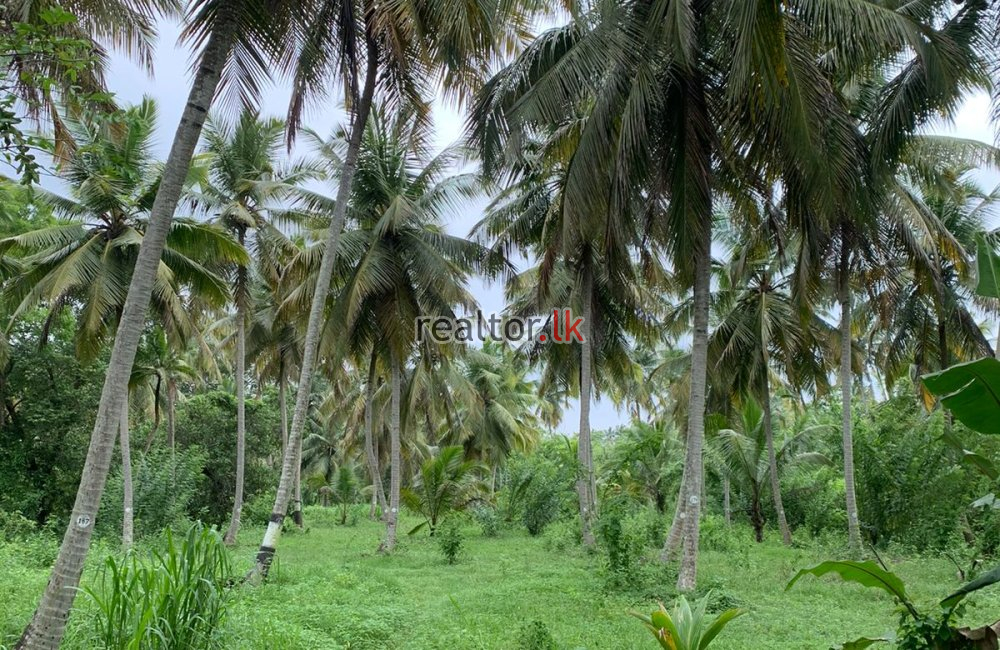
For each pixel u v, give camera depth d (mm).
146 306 5758
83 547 5332
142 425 28234
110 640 5059
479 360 31516
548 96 10828
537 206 18422
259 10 6980
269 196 19812
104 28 8586
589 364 18578
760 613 9859
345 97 12852
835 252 16109
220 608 5727
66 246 16156
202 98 6121
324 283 12703
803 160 9695
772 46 8438
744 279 20625
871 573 4355
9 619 6770
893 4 11062
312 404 44156
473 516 25844
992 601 9844
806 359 21719
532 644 7117
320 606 8742
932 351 20516
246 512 27688
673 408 26516
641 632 8391
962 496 14727
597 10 10828
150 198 15773
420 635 7855
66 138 8773
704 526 19391
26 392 20656
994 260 4508
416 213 17031
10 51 5227
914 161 14695
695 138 11156
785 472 23750
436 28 9398
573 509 24844
